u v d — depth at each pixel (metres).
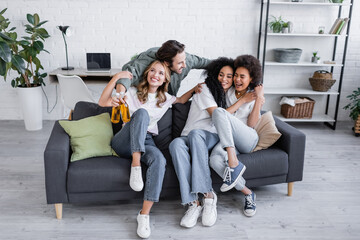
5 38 3.41
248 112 2.63
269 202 2.61
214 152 2.41
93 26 4.19
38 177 2.95
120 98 2.26
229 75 2.54
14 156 3.36
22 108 4.01
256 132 2.61
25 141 3.75
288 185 2.68
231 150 2.30
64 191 2.27
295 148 2.52
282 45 4.41
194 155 2.31
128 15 4.19
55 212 2.45
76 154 2.36
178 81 2.70
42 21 4.13
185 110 2.74
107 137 2.50
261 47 4.40
